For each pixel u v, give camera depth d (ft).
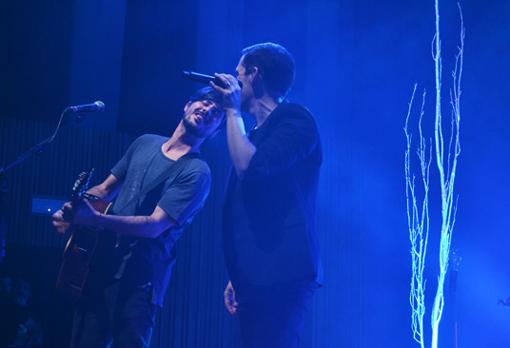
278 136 6.58
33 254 19.15
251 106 7.34
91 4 20.90
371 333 23.61
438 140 24.82
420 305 23.93
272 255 6.49
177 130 9.81
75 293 8.92
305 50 24.21
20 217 18.63
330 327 23.07
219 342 21.04
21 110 19.89
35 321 18.10
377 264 24.09
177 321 20.57
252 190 6.67
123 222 8.74
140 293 9.04
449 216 24.29
